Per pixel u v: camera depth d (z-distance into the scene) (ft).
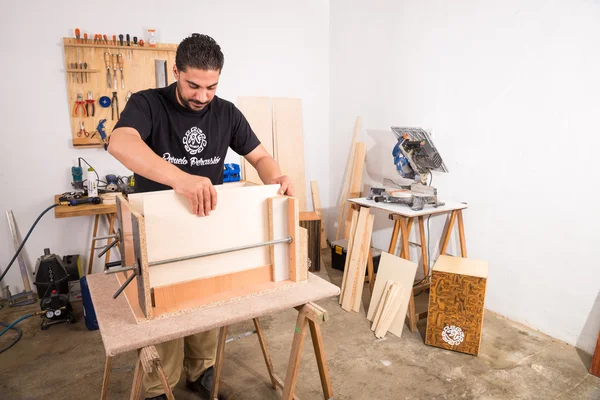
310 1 12.82
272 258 4.79
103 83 10.14
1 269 9.95
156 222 4.03
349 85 12.72
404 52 10.59
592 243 7.23
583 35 6.98
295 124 13.10
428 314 7.72
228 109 5.78
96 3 9.89
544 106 7.69
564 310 7.78
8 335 8.36
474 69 8.89
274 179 5.15
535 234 8.10
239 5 11.71
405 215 8.02
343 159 13.39
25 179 9.87
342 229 13.15
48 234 10.31
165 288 4.14
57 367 7.25
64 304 8.75
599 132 6.95
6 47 9.22
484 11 8.53
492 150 8.72
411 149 8.98
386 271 8.60
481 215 9.11
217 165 5.81
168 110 5.21
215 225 4.39
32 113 9.70
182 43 4.65
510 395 6.43
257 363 7.33
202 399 6.36
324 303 9.67
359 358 7.47
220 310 4.17
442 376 6.91
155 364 3.58
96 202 9.40
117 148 4.45
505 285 8.77
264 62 12.41
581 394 6.43
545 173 7.81
